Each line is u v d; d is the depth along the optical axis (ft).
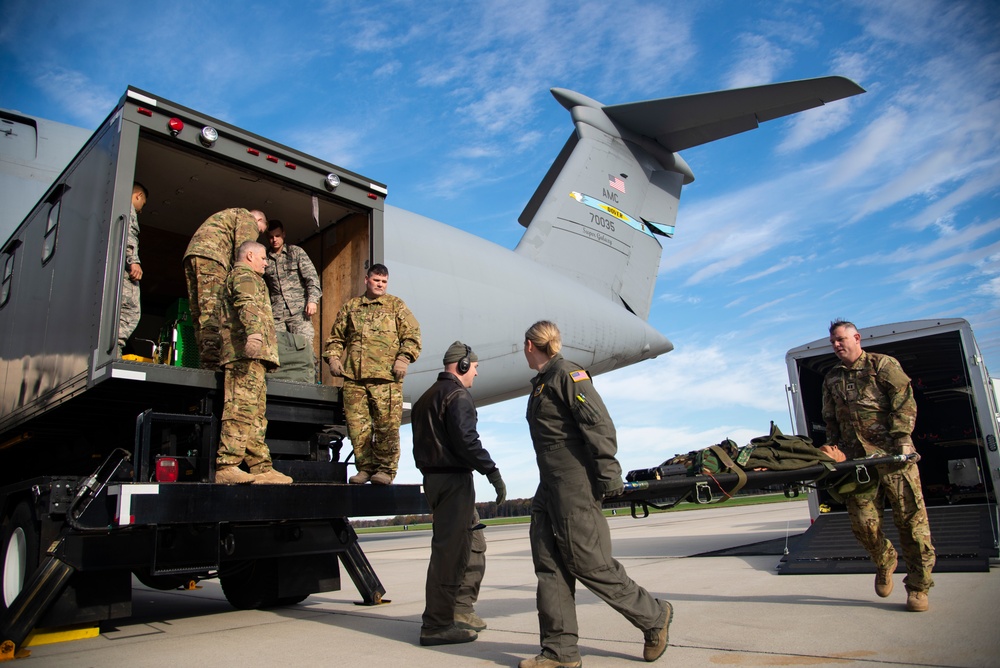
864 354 13.48
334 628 12.85
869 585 14.99
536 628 12.15
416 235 31.94
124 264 12.17
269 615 14.96
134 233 14.21
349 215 17.69
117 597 12.54
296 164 15.30
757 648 9.52
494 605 15.26
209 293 13.74
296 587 15.62
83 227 13.42
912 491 12.05
